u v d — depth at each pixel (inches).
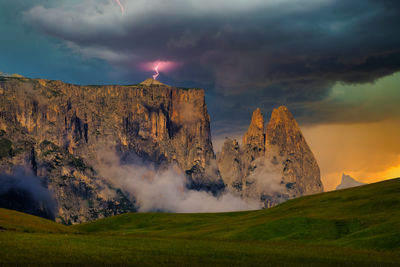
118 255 2491.4
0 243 2598.4
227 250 2883.9
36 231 3575.3
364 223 3631.9
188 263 2358.5
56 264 2148.1
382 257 2696.9
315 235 3558.1
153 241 3287.4
